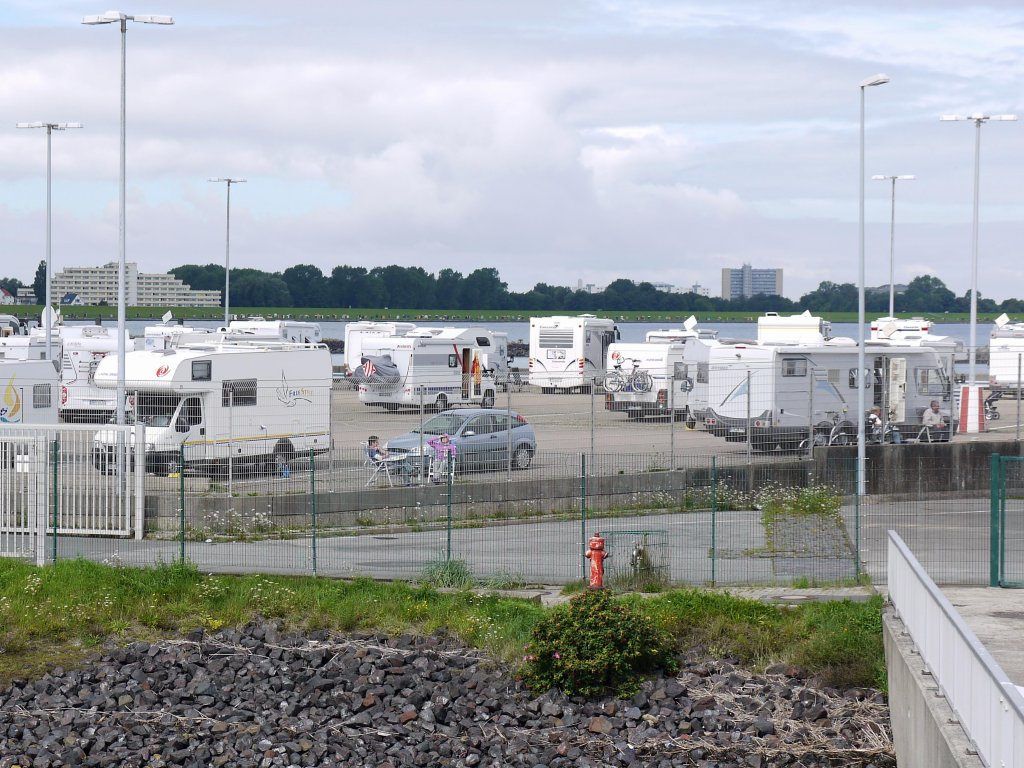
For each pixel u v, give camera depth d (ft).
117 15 103.76
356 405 175.01
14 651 61.93
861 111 111.34
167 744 50.93
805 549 81.30
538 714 54.65
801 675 57.57
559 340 203.92
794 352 127.95
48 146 177.47
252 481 98.22
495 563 79.25
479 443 109.40
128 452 86.79
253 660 61.00
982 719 34.12
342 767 49.16
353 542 87.97
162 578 71.31
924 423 132.36
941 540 84.17
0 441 78.79
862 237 110.22
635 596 66.64
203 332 204.33
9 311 598.75
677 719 53.01
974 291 150.10
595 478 101.91
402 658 60.54
